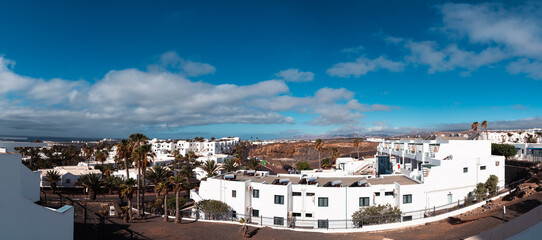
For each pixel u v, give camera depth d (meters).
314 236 35.97
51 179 75.25
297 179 55.28
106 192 79.44
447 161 47.75
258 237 36.16
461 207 42.75
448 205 46.44
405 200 44.69
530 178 46.50
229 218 47.56
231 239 35.72
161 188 44.75
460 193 47.56
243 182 47.88
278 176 58.34
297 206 46.56
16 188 16.03
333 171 74.31
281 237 35.88
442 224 36.03
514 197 38.22
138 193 48.41
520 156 68.94
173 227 40.62
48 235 17.72
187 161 130.38
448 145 53.19
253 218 47.59
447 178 47.47
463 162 49.00
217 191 49.53
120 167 103.25
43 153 139.50
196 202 50.97
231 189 48.28
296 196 46.75
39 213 17.20
